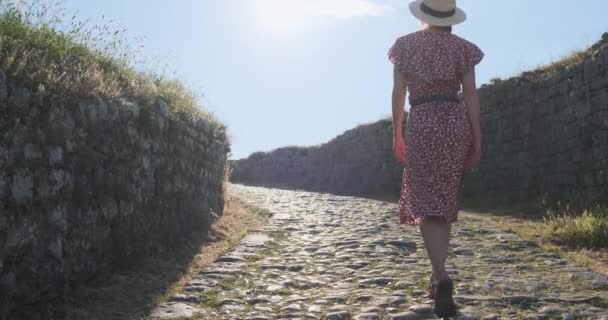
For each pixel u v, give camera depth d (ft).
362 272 19.42
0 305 12.53
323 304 15.62
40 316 13.57
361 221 31.65
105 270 17.15
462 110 13.00
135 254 19.10
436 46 12.86
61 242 14.69
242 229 28.53
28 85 13.84
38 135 13.94
